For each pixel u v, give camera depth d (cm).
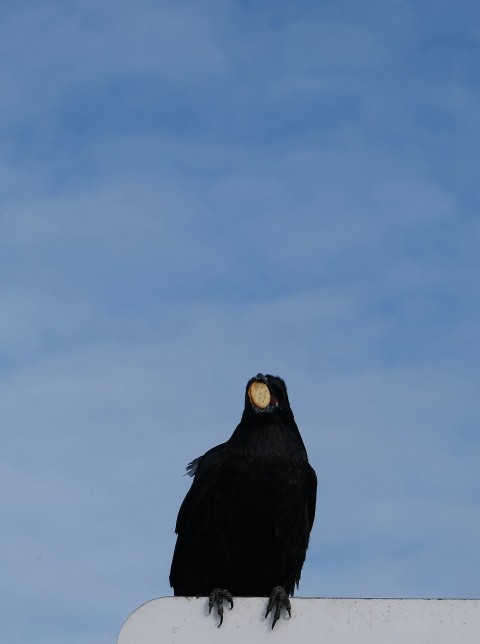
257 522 1061
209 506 1077
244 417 1103
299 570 1097
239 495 1060
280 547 1068
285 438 1080
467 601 557
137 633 564
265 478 1054
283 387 1120
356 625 559
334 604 564
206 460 1095
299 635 559
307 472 1088
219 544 1071
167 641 562
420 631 554
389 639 554
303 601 566
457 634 552
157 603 569
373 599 563
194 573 1089
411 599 561
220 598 573
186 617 567
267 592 1087
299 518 1071
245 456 1064
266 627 563
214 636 563
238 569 1076
